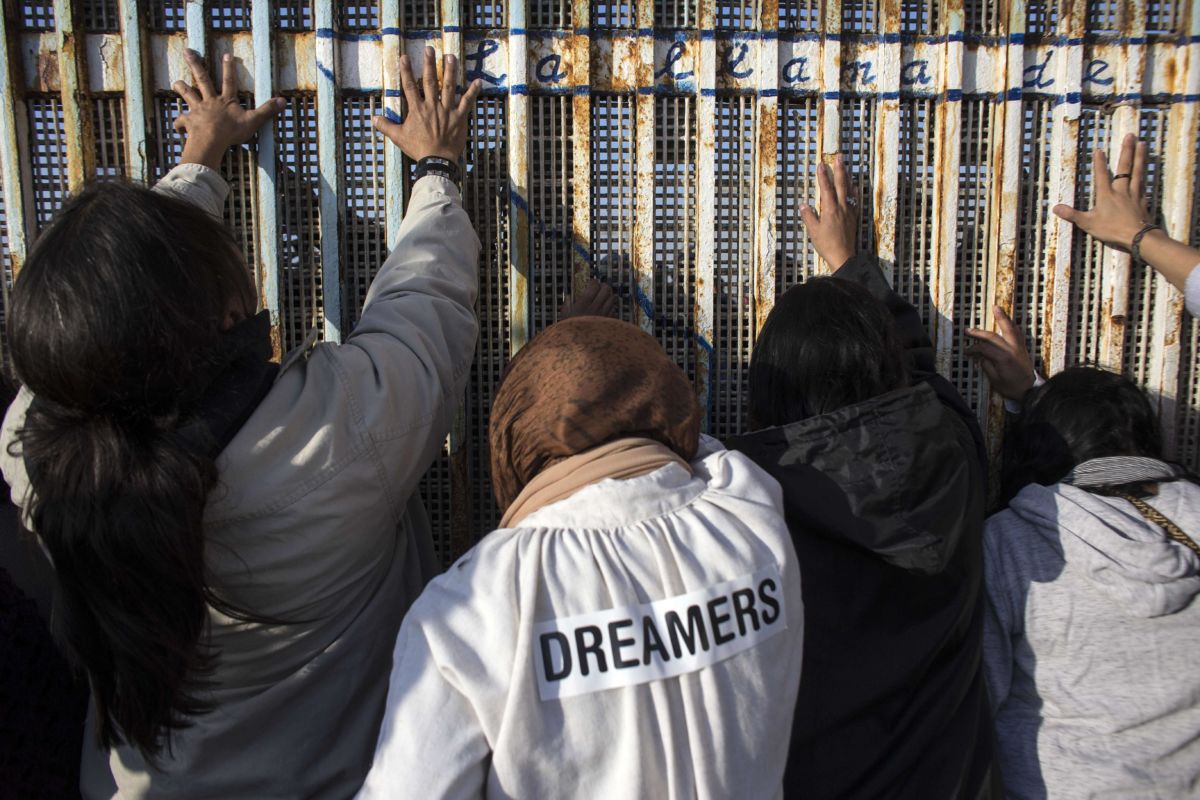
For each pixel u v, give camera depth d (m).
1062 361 1.71
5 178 1.55
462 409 1.64
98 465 0.82
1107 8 1.68
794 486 1.09
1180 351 1.73
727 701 0.79
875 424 1.07
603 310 1.54
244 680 1.01
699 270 1.65
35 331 0.82
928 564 1.03
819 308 1.19
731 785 0.79
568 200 1.63
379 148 1.61
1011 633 1.37
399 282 1.17
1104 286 1.72
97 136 1.58
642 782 0.75
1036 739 1.32
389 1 1.55
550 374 0.89
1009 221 1.67
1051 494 1.35
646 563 0.80
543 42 1.60
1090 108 1.71
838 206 1.59
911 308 1.48
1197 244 1.72
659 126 1.64
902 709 1.13
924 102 1.69
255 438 0.93
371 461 1.00
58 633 0.97
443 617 0.79
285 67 1.58
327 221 1.59
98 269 0.82
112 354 0.82
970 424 1.39
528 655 0.76
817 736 1.09
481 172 1.62
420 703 0.77
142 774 1.02
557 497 0.86
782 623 0.85
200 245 0.93
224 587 0.95
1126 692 1.26
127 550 0.82
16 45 1.55
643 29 1.60
